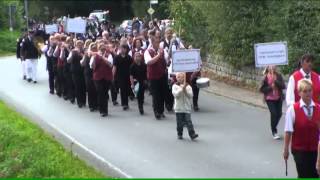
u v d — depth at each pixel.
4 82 24.89
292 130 8.72
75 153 12.98
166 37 18.48
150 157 12.50
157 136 14.45
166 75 16.81
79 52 18.78
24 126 15.48
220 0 24.03
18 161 12.40
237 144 13.55
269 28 21.81
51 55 21.30
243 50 22.67
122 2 80.19
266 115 17.11
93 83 17.94
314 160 8.76
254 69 22.12
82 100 18.91
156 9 50.19
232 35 23.30
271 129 14.41
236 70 23.45
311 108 8.65
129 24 39.38
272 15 22.00
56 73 20.81
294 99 10.63
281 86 13.98
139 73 17.25
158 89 16.56
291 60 19.23
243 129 15.20
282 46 14.03
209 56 25.78
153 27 30.44
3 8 49.12
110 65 17.20
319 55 18.50
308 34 19.00
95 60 17.09
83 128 15.66
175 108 14.05
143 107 18.52
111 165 11.94
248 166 11.68
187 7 26.86
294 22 19.62
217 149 13.10
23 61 24.97
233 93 21.11
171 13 28.19
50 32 28.69
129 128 15.47
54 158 12.27
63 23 36.69
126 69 17.92
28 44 24.52
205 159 12.27
